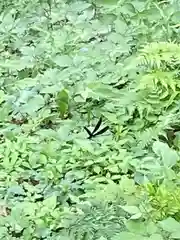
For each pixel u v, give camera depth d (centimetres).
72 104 584
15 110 588
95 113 569
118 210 434
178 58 563
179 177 455
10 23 718
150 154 505
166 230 393
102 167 502
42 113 582
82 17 712
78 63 616
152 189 433
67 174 497
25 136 553
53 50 656
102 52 633
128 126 545
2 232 439
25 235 439
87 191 475
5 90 620
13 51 693
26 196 484
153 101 548
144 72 580
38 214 450
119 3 695
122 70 593
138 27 651
